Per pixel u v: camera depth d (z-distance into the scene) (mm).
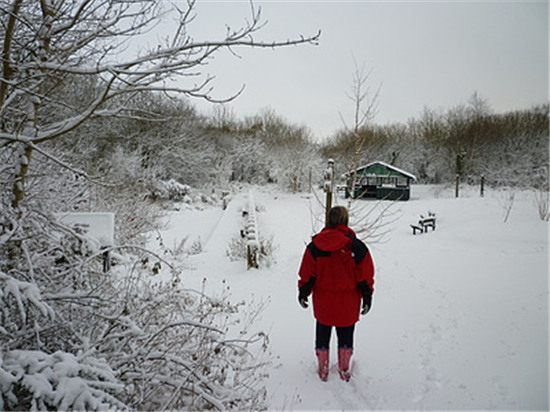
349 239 3072
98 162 9070
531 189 25531
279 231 13570
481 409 2588
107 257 4340
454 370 3158
